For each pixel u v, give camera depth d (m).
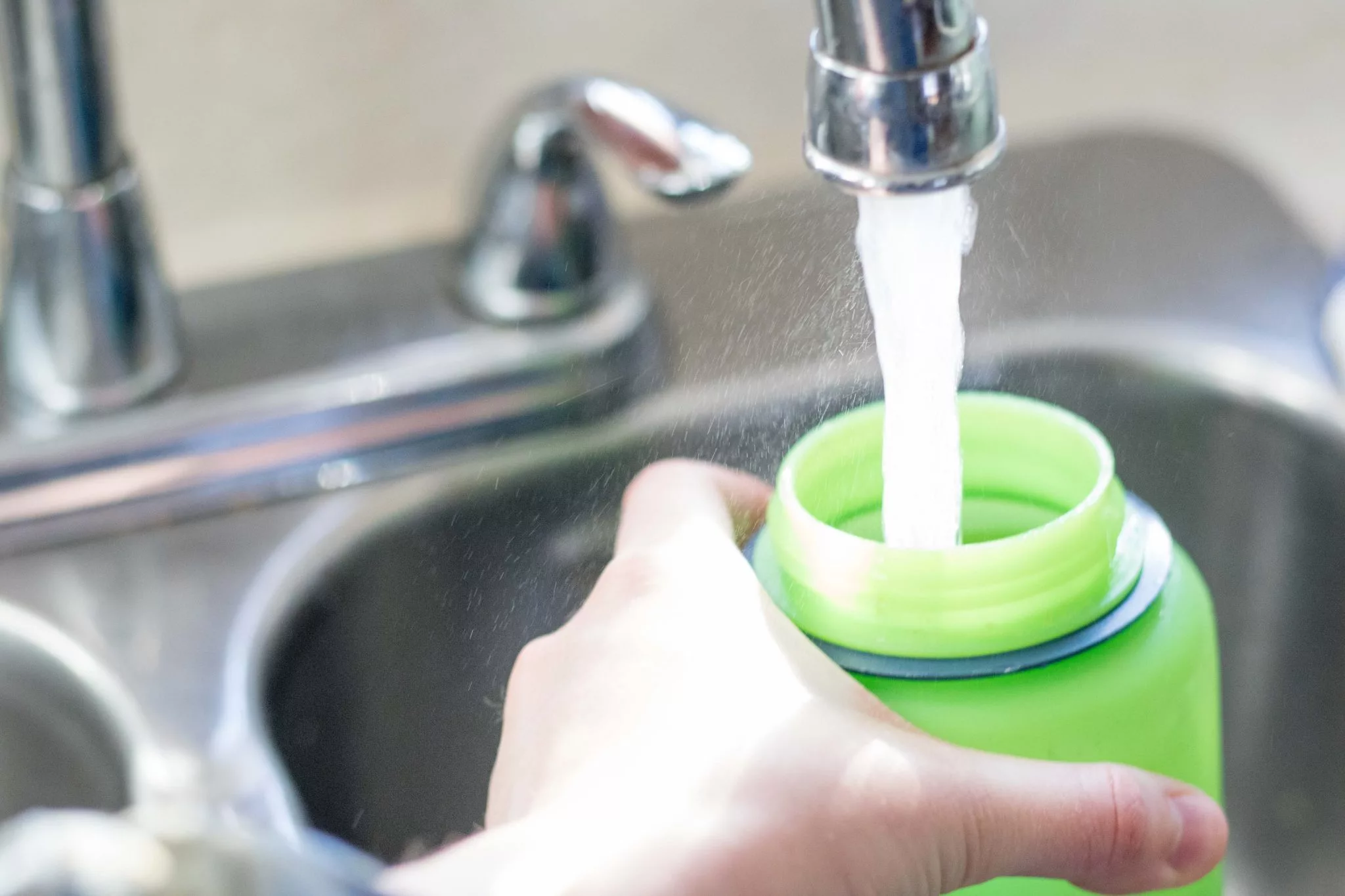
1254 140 1.02
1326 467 0.86
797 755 0.64
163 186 0.92
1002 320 0.86
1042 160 0.97
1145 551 0.67
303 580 0.83
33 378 0.85
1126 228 0.93
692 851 0.63
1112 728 0.65
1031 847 0.63
